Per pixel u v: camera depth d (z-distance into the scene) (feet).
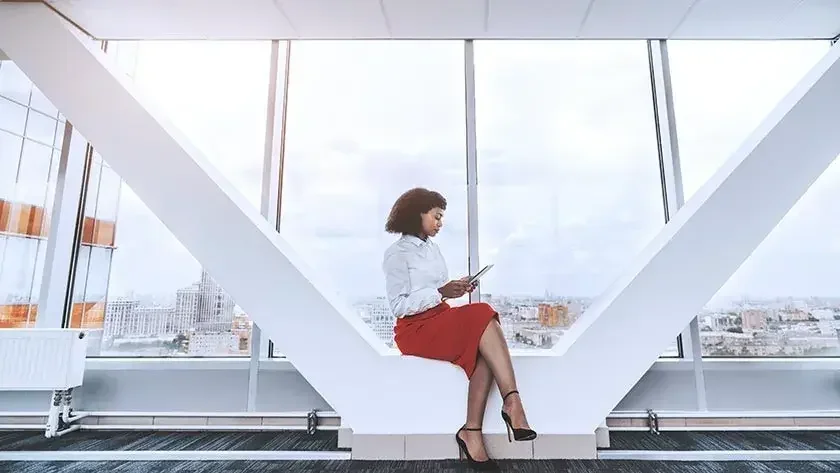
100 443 7.72
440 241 9.29
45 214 9.31
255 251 7.50
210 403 8.72
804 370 8.63
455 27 8.55
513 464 6.57
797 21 8.30
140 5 7.81
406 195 7.54
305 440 7.89
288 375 8.79
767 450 7.25
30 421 8.60
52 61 7.88
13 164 9.35
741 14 8.10
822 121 7.57
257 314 7.34
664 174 9.59
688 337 8.87
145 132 7.75
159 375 8.81
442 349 6.80
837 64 7.72
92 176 9.78
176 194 7.63
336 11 8.02
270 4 7.82
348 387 7.09
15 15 7.93
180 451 7.27
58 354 7.95
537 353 7.36
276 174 9.66
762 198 7.44
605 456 6.90
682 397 8.55
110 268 9.47
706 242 7.39
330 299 7.61
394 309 7.00
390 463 6.66
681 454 7.00
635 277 7.34
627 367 7.08
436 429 6.90
